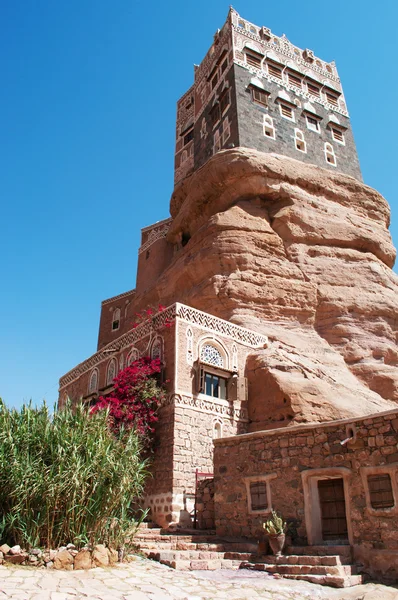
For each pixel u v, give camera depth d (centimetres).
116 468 1051
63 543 973
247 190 2912
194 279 2742
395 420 1073
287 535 1163
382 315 2652
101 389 2256
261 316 2472
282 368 2064
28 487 958
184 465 1720
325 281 2681
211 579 969
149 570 994
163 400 1833
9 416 1057
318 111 3838
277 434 1282
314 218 2870
